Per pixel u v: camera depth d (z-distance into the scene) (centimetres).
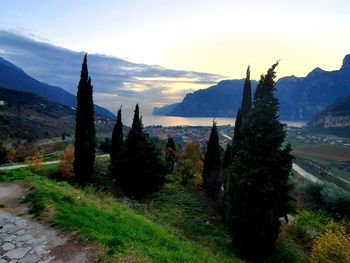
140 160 3822
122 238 1302
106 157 6238
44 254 1146
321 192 5419
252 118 2548
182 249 1501
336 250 2219
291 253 2747
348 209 5022
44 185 1928
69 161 4322
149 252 1229
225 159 4981
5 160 6906
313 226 3562
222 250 2414
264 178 2438
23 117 19625
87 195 2077
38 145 11531
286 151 2542
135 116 4978
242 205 2508
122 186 3922
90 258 1122
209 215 3453
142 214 2314
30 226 1364
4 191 1847
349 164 17275
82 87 4094
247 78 3675
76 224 1360
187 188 4634
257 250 2516
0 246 1198
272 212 2445
